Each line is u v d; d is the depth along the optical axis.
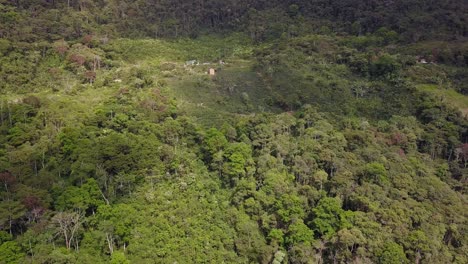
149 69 110.56
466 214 69.69
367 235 61.81
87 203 57.69
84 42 122.81
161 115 81.00
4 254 48.78
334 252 62.06
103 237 54.44
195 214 62.88
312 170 74.06
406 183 72.00
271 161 73.62
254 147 79.25
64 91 96.69
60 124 75.69
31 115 78.75
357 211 65.94
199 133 77.75
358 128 89.06
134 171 65.44
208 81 108.31
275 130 83.12
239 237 62.31
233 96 104.12
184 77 108.94
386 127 91.12
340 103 101.50
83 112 80.56
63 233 53.78
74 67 107.31
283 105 101.75
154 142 71.38
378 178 71.81
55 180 61.72
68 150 67.56
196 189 66.94
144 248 55.00
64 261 49.03
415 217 65.75
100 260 52.12
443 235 65.50
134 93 90.75
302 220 64.81
